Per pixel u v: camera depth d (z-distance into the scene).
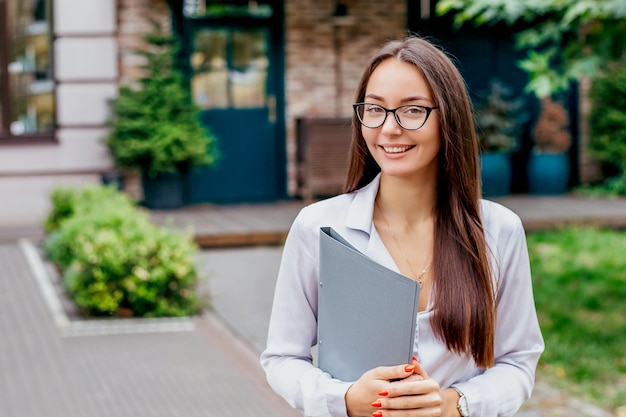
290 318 2.27
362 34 13.03
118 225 7.73
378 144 2.18
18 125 11.74
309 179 12.41
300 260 2.26
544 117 13.41
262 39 12.80
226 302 7.65
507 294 2.29
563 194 13.45
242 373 5.68
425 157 2.16
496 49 13.54
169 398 5.19
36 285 8.15
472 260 2.18
